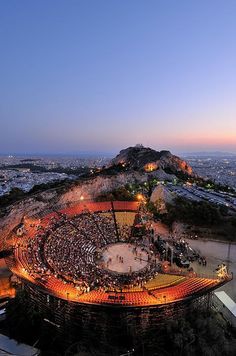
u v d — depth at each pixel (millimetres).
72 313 48781
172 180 148625
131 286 54500
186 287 53188
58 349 47531
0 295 61188
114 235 82062
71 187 114500
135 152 183125
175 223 92938
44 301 51219
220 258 72125
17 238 75562
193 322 48062
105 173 140875
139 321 47531
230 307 53531
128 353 44906
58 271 59875
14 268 58344
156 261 67125
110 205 104312
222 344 44688
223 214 97125
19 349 46875
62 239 76062
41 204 99375
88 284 54281
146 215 96438
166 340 46781
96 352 45375
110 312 47500
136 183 134500
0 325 53031
